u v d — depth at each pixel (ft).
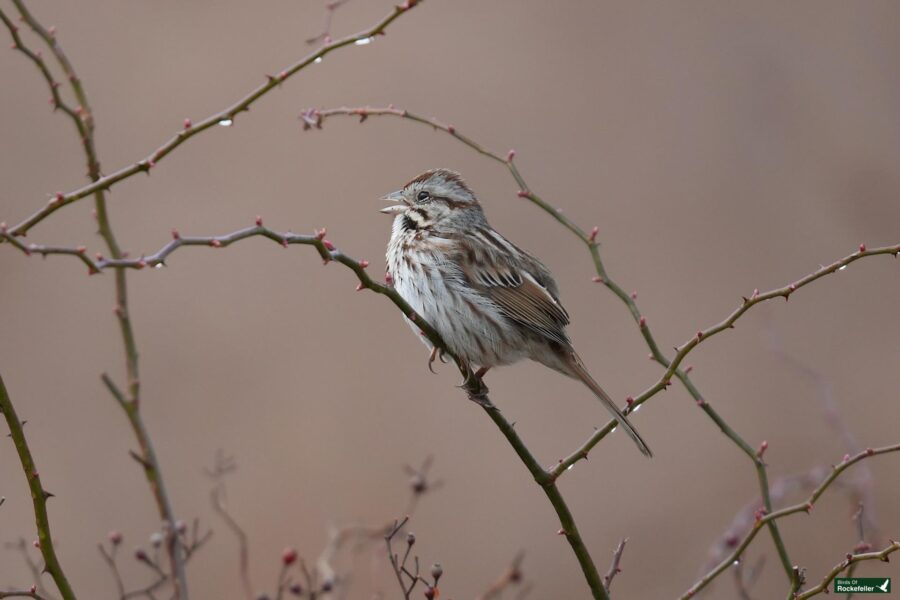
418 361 47.01
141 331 46.60
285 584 29.55
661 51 57.67
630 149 54.44
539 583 41.83
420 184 33.76
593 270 50.65
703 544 42.60
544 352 33.35
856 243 52.03
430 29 56.49
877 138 54.80
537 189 52.80
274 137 52.44
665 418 46.85
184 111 51.88
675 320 49.29
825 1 59.26
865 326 49.57
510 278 33.01
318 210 50.29
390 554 24.40
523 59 56.39
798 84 56.39
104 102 51.65
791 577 24.49
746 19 58.59
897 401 46.50
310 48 54.19
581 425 46.11
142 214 49.24
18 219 48.01
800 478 30.12
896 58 56.95
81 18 53.78
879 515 42.80
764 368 48.19
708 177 53.72
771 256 51.52
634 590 41.81
